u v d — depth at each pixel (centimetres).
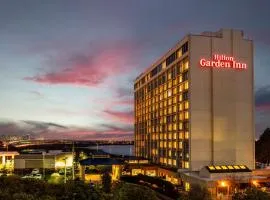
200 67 11931
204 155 11781
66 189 3569
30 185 3869
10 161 16212
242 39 12338
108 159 13238
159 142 15438
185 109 12281
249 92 12312
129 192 3619
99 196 3581
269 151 15888
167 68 14325
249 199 4781
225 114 11994
